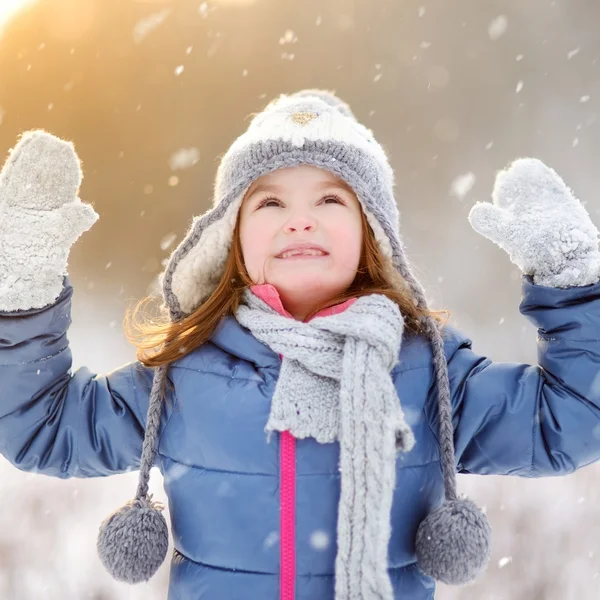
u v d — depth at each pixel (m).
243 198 1.88
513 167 1.88
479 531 1.56
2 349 1.69
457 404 1.76
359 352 1.59
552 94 22.34
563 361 1.69
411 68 24.98
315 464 1.60
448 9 25.23
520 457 1.72
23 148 1.76
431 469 1.69
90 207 1.77
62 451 1.77
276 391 1.62
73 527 4.01
